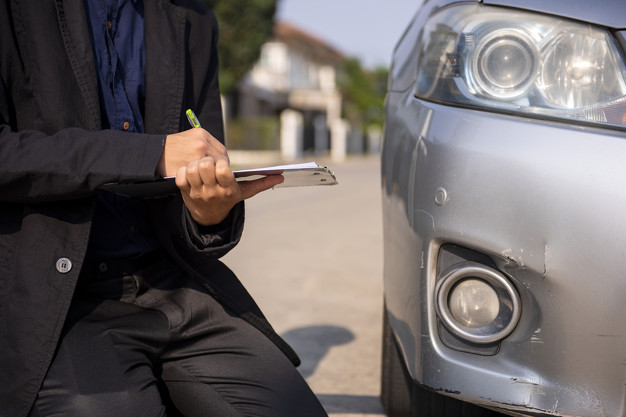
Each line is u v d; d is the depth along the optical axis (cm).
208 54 159
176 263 151
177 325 141
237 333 146
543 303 150
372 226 724
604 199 145
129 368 131
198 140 129
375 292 421
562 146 150
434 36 181
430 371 163
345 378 277
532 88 158
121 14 146
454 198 157
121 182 125
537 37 160
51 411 123
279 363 145
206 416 141
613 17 157
